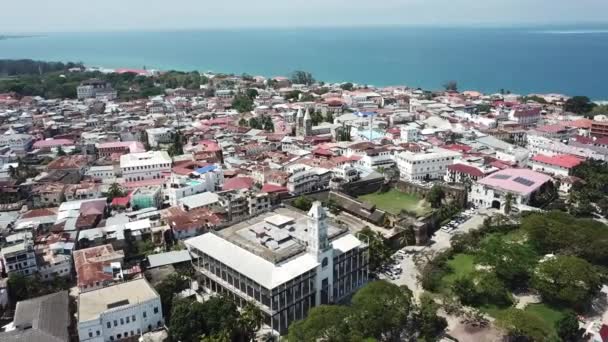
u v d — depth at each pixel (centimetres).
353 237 17925
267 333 15038
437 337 14925
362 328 13712
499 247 18588
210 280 17200
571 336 14625
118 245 19538
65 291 16000
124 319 14412
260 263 15562
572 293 15938
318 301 16288
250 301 15312
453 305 16050
